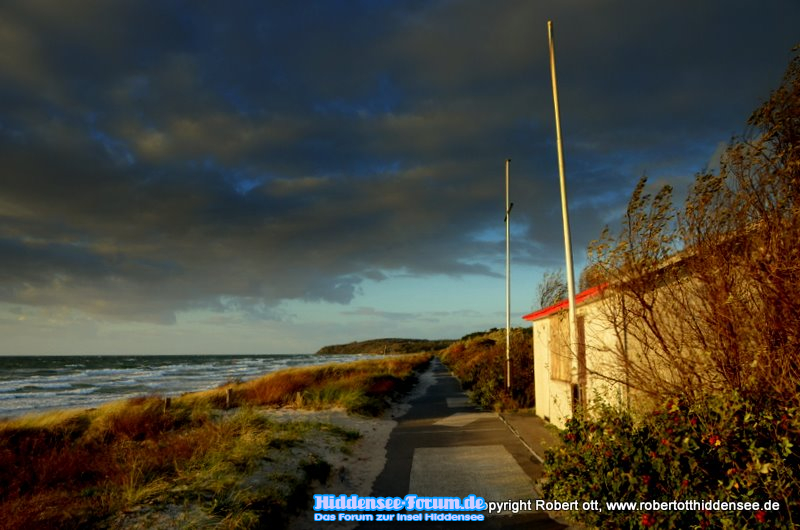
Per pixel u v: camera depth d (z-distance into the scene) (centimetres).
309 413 1323
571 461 505
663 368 498
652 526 388
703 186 442
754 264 392
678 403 430
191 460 684
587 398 727
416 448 908
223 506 505
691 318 465
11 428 1082
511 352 1627
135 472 630
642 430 458
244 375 4884
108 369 6725
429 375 3369
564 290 2130
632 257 507
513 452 833
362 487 678
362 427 1145
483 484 664
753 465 340
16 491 635
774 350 386
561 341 952
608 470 451
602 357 689
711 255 427
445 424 1174
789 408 359
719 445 366
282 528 525
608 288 558
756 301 406
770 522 333
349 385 1803
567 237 736
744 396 390
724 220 425
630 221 510
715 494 361
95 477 705
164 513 485
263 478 614
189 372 5769
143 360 11662
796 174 383
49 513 493
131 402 1544
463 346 4797
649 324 489
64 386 3700
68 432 1106
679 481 384
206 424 965
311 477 677
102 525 461
